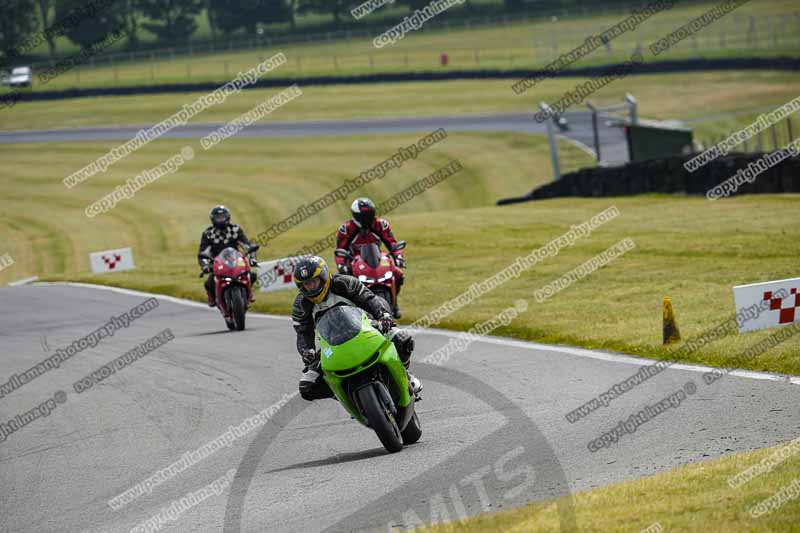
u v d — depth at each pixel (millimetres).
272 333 56750
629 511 20797
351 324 28547
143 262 112875
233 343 53906
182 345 54438
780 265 60656
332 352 28125
